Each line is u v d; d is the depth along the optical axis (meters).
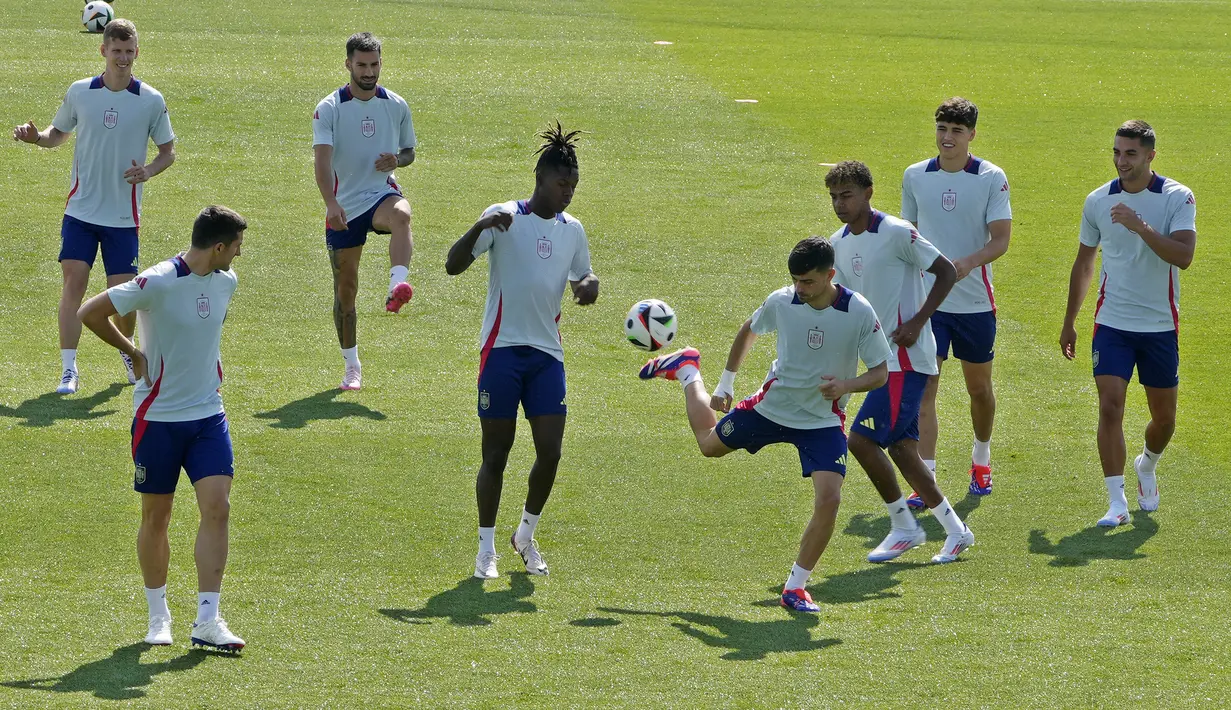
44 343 38.16
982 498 29.89
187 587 23.56
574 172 24.34
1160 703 19.70
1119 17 107.25
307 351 38.59
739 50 87.50
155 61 74.00
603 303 43.59
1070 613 23.44
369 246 48.38
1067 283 46.59
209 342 20.86
